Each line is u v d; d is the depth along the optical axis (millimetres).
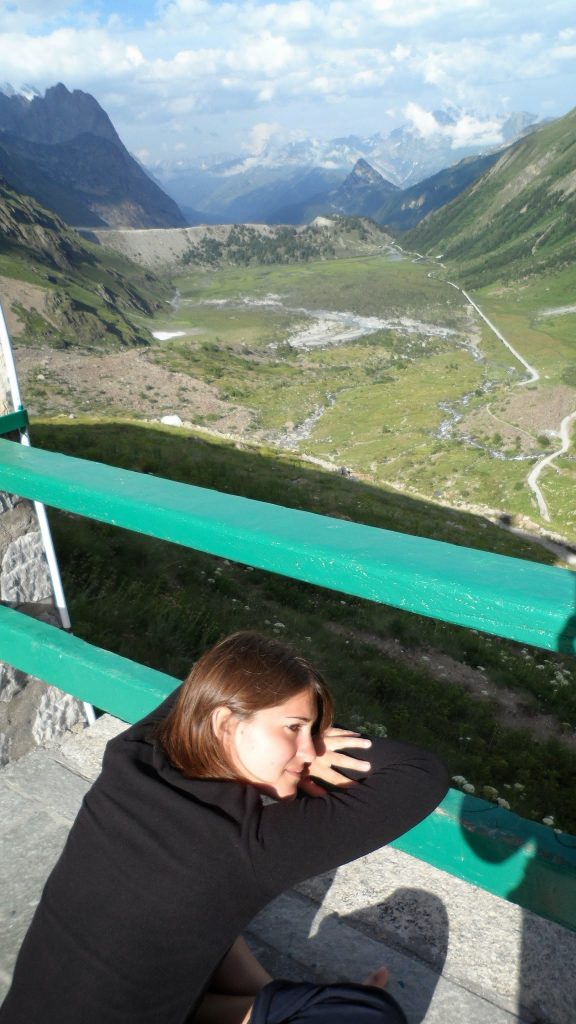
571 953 1625
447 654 10930
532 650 12391
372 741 1203
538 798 7059
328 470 33406
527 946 1643
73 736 2430
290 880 1035
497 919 1709
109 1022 986
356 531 1249
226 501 1401
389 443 122625
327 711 1138
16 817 2072
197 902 1007
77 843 1097
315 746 1174
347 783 1175
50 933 1050
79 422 29391
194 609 8492
